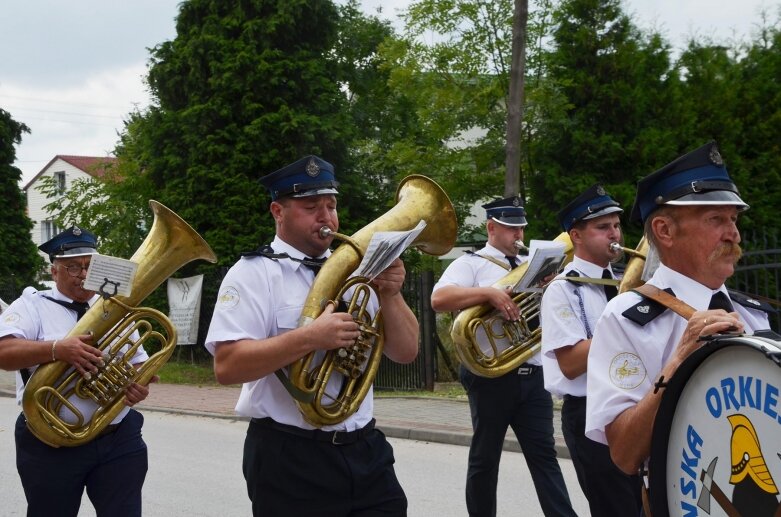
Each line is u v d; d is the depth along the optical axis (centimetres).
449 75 1630
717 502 203
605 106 1484
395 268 338
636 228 1427
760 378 190
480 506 553
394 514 339
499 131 1684
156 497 710
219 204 1792
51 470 429
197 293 1606
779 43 1647
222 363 325
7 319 452
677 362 223
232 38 1845
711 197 244
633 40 1513
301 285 340
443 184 1698
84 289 451
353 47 2497
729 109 1535
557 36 1541
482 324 548
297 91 1830
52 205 2266
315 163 343
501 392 543
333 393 334
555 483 538
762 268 908
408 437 933
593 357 257
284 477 328
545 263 524
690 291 250
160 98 1903
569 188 1470
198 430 1046
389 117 2538
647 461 248
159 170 1912
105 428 439
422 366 1237
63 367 429
